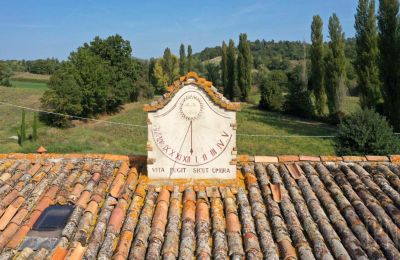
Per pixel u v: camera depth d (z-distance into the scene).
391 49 39.84
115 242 7.00
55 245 6.94
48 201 8.27
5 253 6.77
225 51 95.50
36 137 45.94
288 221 7.42
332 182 8.76
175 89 8.26
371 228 7.23
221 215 7.61
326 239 6.98
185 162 8.51
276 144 43.53
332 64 56.88
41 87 93.00
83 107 64.75
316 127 55.34
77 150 39.03
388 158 9.70
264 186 8.57
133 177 8.95
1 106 67.69
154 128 8.43
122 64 83.69
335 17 56.12
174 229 7.14
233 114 8.37
